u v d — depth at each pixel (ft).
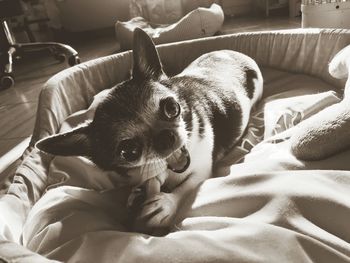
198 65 5.05
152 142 2.89
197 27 10.23
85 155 3.04
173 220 3.09
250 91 4.88
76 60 11.22
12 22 15.55
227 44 6.38
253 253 2.23
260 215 2.63
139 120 2.89
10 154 6.26
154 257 2.30
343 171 2.81
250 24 13.29
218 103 4.06
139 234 2.63
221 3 15.30
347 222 2.41
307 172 2.88
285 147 3.74
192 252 2.28
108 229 2.86
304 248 2.23
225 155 4.24
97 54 12.90
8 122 7.83
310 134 3.27
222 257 2.22
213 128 3.90
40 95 5.41
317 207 2.51
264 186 2.85
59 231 2.79
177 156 3.22
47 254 2.60
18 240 3.17
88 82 6.11
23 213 3.60
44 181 4.22
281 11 14.51
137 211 3.16
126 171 3.19
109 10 16.34
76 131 2.92
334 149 3.15
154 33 10.69
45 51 14.69
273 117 4.67
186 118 3.44
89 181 3.93
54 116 5.13
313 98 4.80
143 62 3.27
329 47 5.35
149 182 3.23
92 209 3.19
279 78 5.95
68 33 16.46
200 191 3.22
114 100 3.01
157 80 3.35
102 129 2.94
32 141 4.83
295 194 2.60
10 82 10.55
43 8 15.99
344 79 5.07
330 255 2.17
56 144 2.85
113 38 15.56
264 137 4.47
